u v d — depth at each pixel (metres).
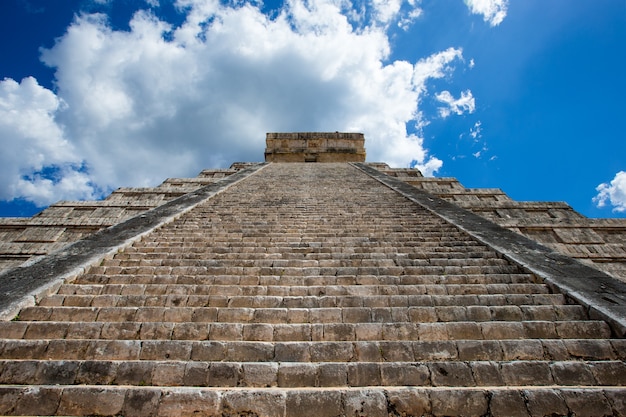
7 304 4.39
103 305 4.70
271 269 5.68
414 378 3.41
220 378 3.42
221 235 7.57
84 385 3.33
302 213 9.34
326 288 5.05
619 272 10.09
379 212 9.48
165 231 7.85
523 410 3.04
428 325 4.12
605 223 11.70
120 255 6.37
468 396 3.12
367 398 3.11
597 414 3.01
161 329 4.09
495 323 4.12
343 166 18.72
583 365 3.48
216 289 5.04
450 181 16.94
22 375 3.41
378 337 4.04
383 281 5.35
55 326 4.08
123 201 14.02
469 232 7.52
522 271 5.69
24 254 11.31
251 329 4.08
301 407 3.06
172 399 3.11
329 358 3.71
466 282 5.36
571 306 4.45
